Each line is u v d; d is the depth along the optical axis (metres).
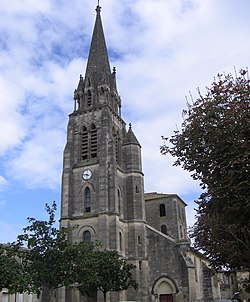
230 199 15.99
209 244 25.67
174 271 45.44
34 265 30.86
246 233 21.11
